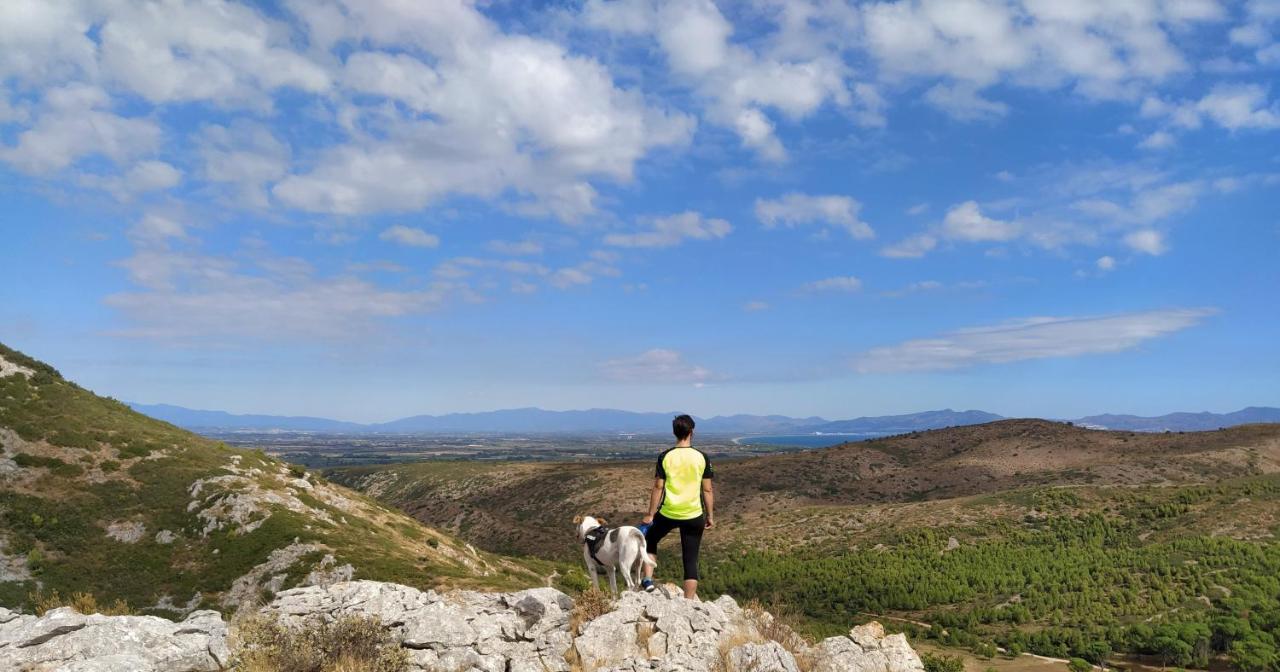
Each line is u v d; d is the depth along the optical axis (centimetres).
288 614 1055
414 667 875
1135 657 7719
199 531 4472
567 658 891
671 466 982
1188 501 12006
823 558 12069
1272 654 6731
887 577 10469
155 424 6062
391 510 6788
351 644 897
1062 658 7756
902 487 16850
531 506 16962
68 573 3891
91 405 5647
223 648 970
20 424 4900
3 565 3806
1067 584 9769
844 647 1014
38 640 926
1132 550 10619
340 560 4181
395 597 1084
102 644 920
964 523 12719
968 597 9781
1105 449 17162
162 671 907
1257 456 15000
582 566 7900
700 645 888
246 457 5850
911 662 1024
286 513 4741
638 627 916
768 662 855
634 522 14200
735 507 16162
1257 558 9256
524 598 1057
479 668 866
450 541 6562
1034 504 13150
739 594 10688
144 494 4659
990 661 7656
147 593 3909
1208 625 7669
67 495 4447
